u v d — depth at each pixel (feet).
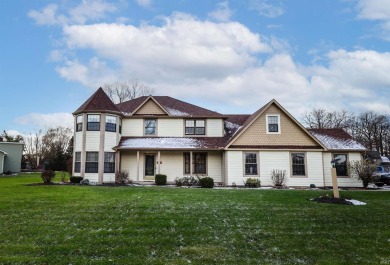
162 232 23.40
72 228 24.38
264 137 73.31
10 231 23.36
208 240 21.53
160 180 69.97
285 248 20.07
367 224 27.04
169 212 31.09
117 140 76.28
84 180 67.82
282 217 29.60
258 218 29.01
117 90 154.71
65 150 203.62
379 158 134.51
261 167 71.56
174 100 90.43
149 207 33.78
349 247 20.43
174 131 80.94
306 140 73.41
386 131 200.03
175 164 77.97
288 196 45.50
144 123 81.05
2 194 44.45
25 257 17.57
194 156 78.43
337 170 72.79
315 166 71.92
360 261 17.81
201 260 17.48
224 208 34.01
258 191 53.31
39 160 187.83
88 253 18.44
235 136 73.26
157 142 77.05
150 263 16.80
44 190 50.03
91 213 30.32
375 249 20.10
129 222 26.43
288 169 71.61
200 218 28.50
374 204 39.06
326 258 18.28
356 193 52.80
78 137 74.49
